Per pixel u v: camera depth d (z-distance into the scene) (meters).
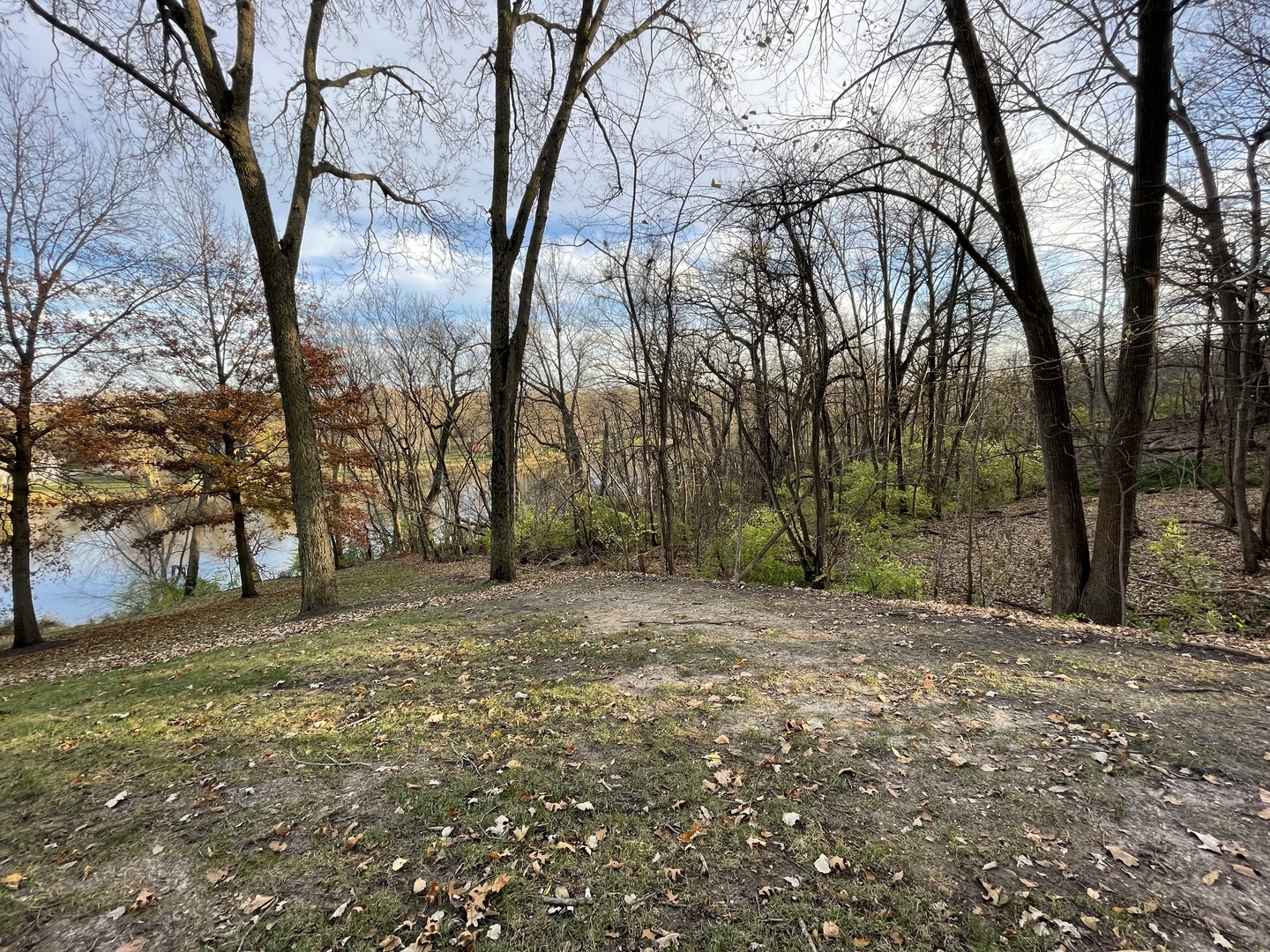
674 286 12.09
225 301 16.48
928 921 2.35
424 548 22.64
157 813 3.34
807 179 8.23
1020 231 7.65
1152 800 3.04
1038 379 8.03
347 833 3.05
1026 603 10.38
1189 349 7.04
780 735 3.87
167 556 25.77
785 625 6.50
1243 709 3.98
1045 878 2.55
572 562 16.92
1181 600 8.66
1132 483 7.37
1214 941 2.20
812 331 11.69
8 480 14.33
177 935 2.44
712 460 14.53
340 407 16.58
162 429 13.93
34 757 4.18
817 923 2.36
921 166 7.76
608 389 20.75
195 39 8.66
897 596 9.89
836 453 17.77
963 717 4.03
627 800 3.22
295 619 9.99
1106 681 4.55
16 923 2.54
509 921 2.44
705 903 2.49
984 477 17.70
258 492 15.51
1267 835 2.75
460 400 25.22
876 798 3.16
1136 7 5.57
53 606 22.88
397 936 2.38
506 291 11.64
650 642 6.02
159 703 5.20
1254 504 13.05
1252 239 5.70
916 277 21.34
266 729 4.38
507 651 6.02
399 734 4.15
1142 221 6.81
